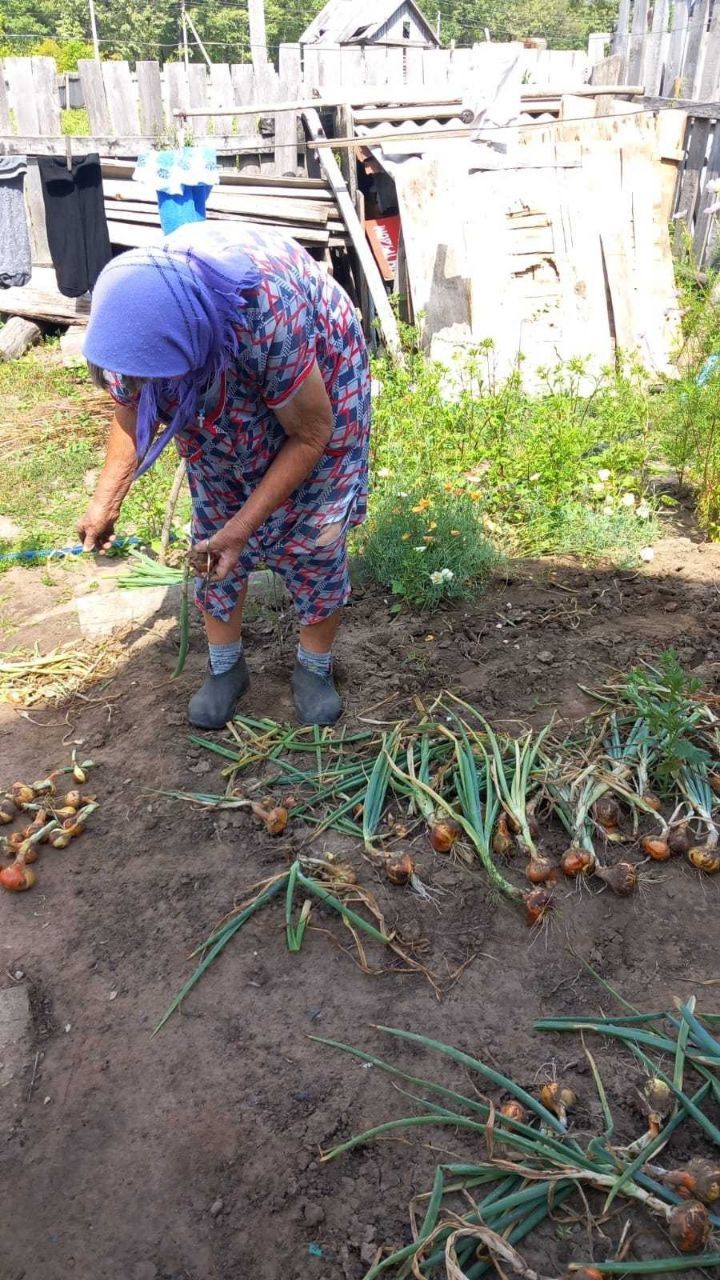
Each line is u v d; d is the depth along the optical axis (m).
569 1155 1.83
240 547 2.55
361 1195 1.84
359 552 4.25
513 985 2.25
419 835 2.69
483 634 3.75
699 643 3.60
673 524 4.75
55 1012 2.25
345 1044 2.12
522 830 2.57
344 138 7.09
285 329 2.27
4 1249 1.78
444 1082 2.03
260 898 2.46
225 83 8.30
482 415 5.41
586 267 6.94
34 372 7.36
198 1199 1.84
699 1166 1.77
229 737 3.15
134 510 4.81
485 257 6.79
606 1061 2.07
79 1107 2.03
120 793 2.94
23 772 3.05
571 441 4.86
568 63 9.67
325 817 2.77
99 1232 1.80
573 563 4.35
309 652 3.15
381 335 6.95
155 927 2.45
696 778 2.77
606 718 3.08
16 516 4.96
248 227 2.36
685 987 2.23
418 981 2.27
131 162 8.30
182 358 2.14
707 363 5.55
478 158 6.86
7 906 2.56
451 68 8.95
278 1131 1.95
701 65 7.66
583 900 2.47
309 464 2.56
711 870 2.53
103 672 3.57
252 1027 2.18
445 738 3.00
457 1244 1.73
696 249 7.78
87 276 7.62
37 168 7.90
